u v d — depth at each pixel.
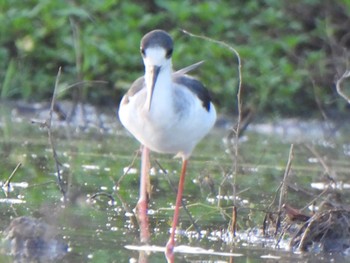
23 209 9.16
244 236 8.80
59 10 16.61
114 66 16.08
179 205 8.95
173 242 8.16
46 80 16.00
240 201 10.05
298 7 17.78
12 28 16.48
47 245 7.93
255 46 16.89
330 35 17.08
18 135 13.40
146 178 9.66
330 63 16.58
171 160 12.28
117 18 17.03
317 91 16.30
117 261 7.62
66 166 11.38
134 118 8.62
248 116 14.79
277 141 14.48
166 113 8.42
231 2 17.86
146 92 8.48
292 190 10.62
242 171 11.70
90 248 7.99
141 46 8.30
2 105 15.61
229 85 15.90
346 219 8.65
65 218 8.99
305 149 13.73
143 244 8.27
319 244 8.52
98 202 9.73
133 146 13.18
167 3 17.16
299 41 17.05
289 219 8.88
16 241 7.94
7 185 10.03
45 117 15.04
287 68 16.41
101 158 12.07
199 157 12.56
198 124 8.80
